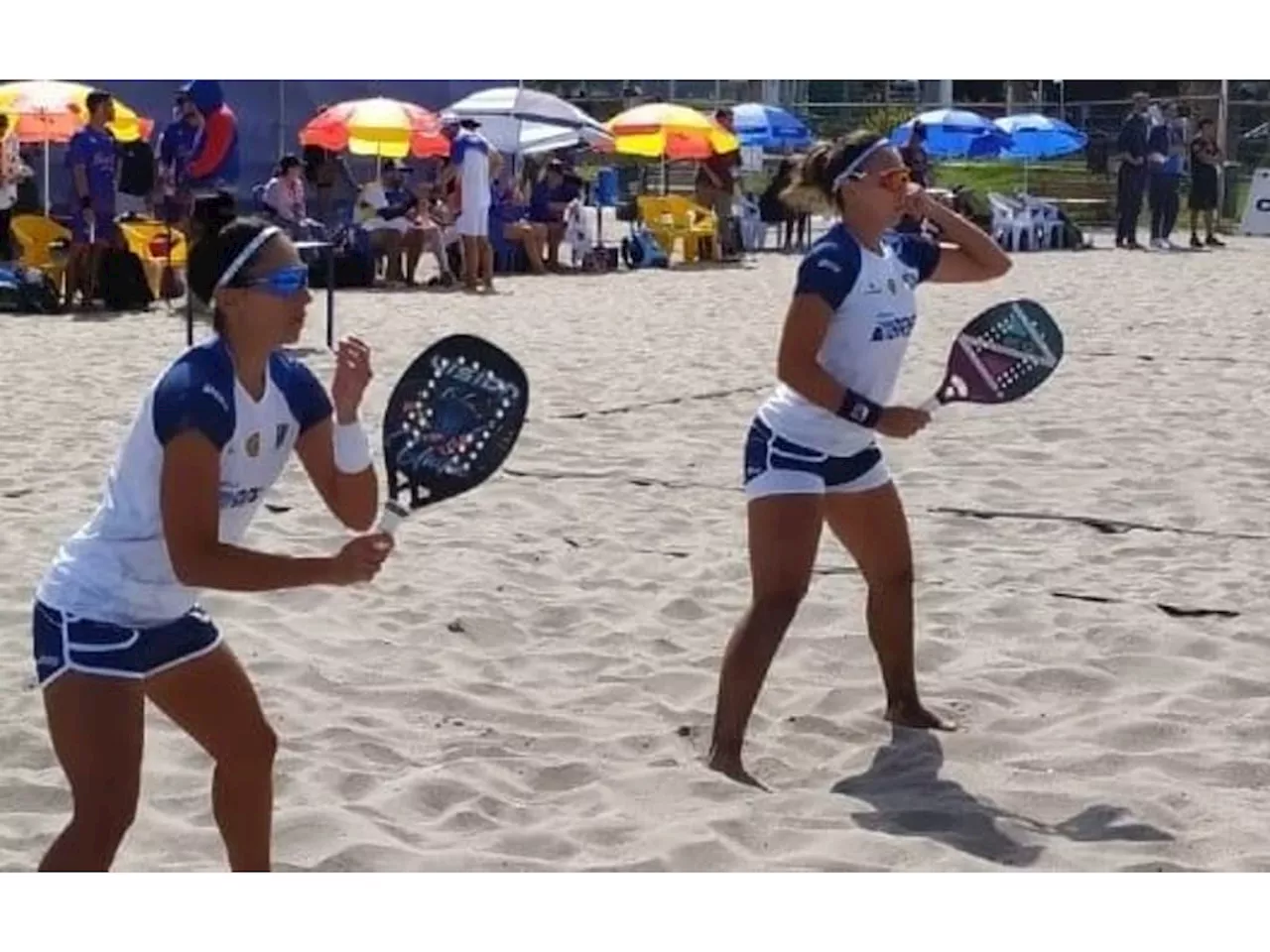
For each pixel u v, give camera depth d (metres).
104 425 11.39
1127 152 27.58
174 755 5.68
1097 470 10.09
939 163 36.78
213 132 17.88
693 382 13.32
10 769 5.61
